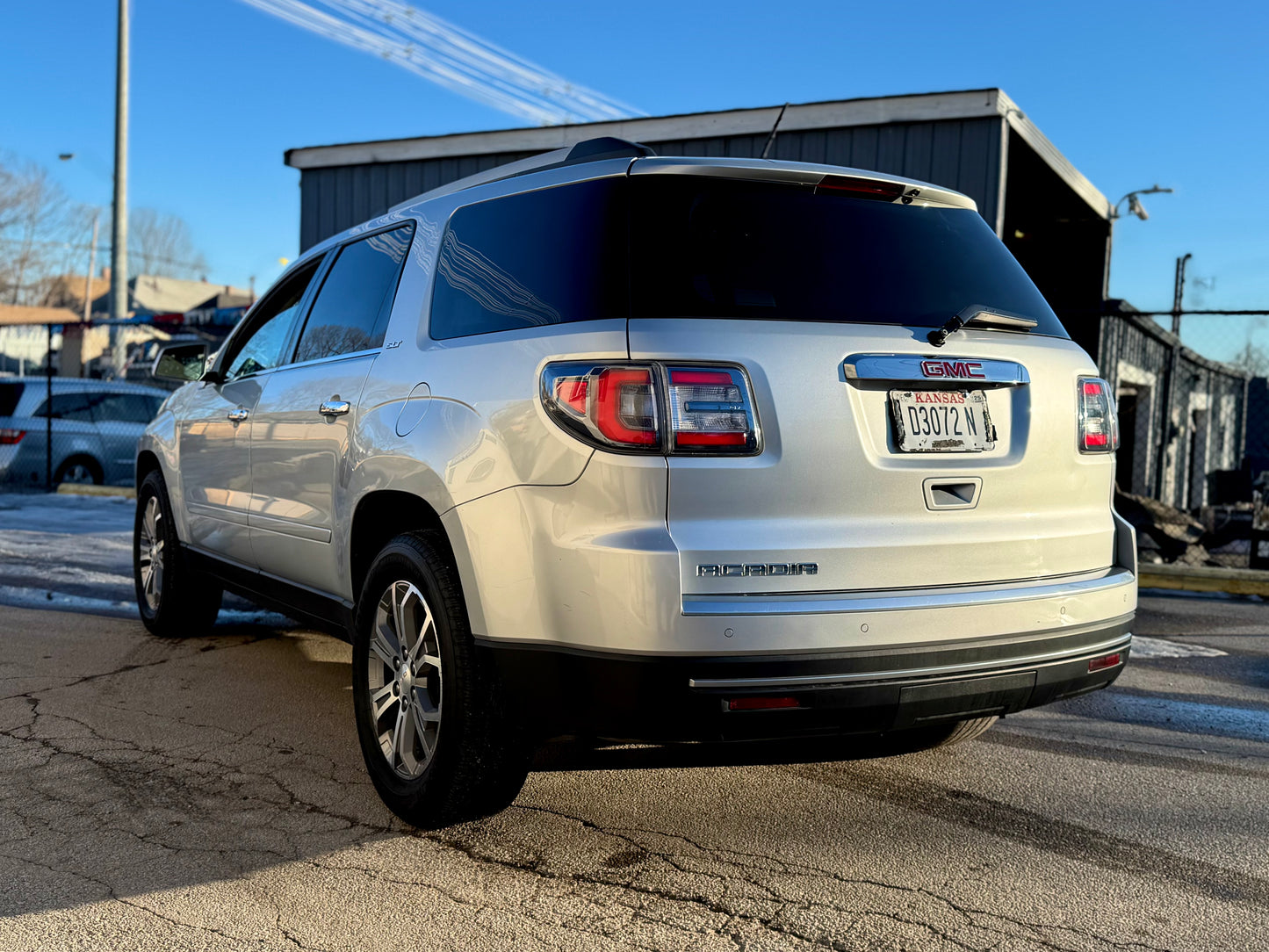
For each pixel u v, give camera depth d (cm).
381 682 308
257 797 309
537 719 251
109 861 265
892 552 250
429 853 272
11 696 410
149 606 523
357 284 372
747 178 270
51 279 5359
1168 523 1025
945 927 236
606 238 258
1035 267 1584
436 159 1289
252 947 224
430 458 279
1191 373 2142
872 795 319
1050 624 268
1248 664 520
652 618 230
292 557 380
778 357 246
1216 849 281
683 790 321
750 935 231
